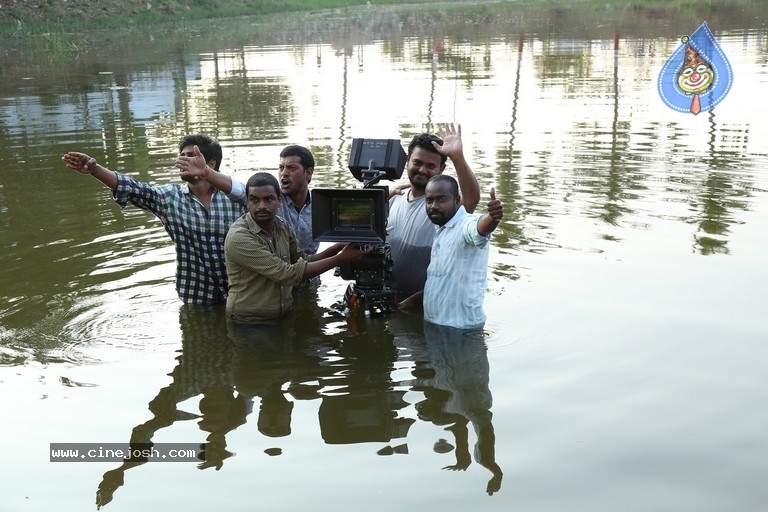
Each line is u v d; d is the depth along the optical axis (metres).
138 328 4.62
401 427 3.41
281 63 15.25
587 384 3.70
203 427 3.46
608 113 9.98
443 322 4.60
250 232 4.67
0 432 3.41
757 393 3.55
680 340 4.11
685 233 5.71
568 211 6.33
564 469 3.04
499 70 13.66
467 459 3.13
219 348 4.35
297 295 5.23
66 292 5.09
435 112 10.18
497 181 7.21
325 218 4.55
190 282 5.01
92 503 2.91
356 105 10.77
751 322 4.28
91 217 6.61
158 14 25.84
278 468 3.12
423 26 22.94
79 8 24.14
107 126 9.88
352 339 4.44
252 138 8.94
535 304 4.67
